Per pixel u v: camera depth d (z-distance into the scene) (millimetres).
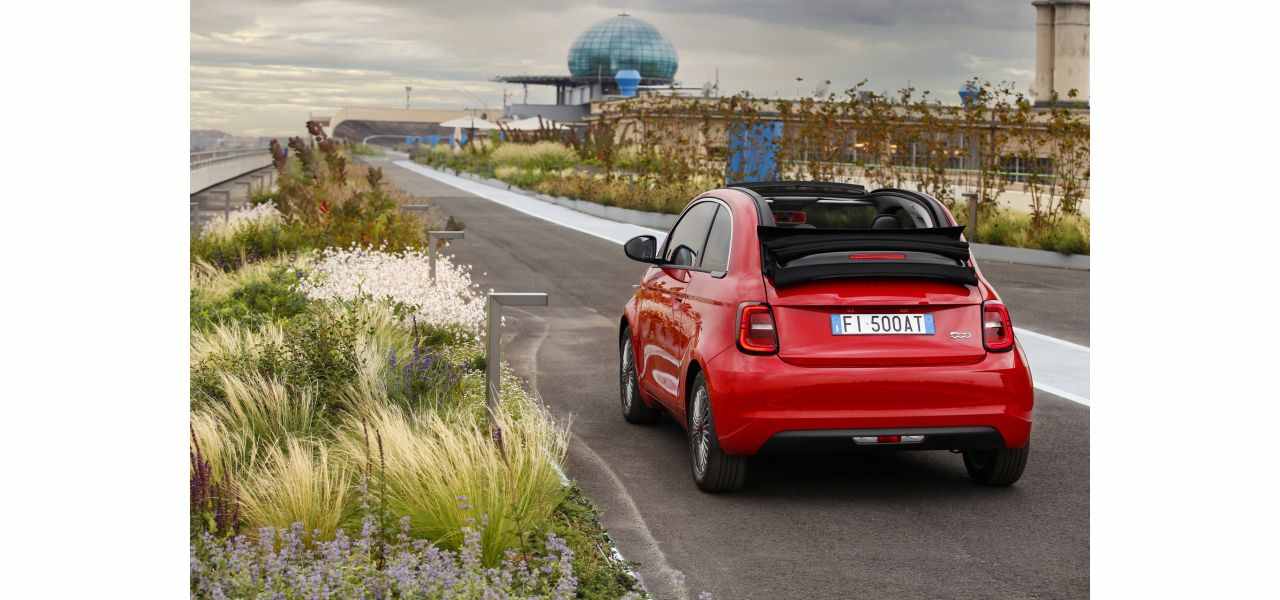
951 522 6285
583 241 25391
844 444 6332
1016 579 5438
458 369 8570
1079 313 14906
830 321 6359
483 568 4980
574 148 60812
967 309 6473
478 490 5410
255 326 10680
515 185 49344
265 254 16781
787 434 6281
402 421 6703
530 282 18109
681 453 7773
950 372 6355
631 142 52250
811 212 8148
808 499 6719
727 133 35500
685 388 7043
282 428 7055
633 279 18672
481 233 26703
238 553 4422
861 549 5836
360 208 19234
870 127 27812
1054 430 8500
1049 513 6453
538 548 5254
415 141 165375
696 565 5574
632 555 5707
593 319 14352
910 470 7402
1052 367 11117
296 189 22484
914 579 5418
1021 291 17219
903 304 6395
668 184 34594
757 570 5516
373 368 8172
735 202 7129
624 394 8867
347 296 11445
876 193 7863
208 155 41812
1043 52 51281
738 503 6621
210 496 4992
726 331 6457
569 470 7305
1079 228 21859
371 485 5531
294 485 5348
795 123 31312
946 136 28062
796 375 6270
